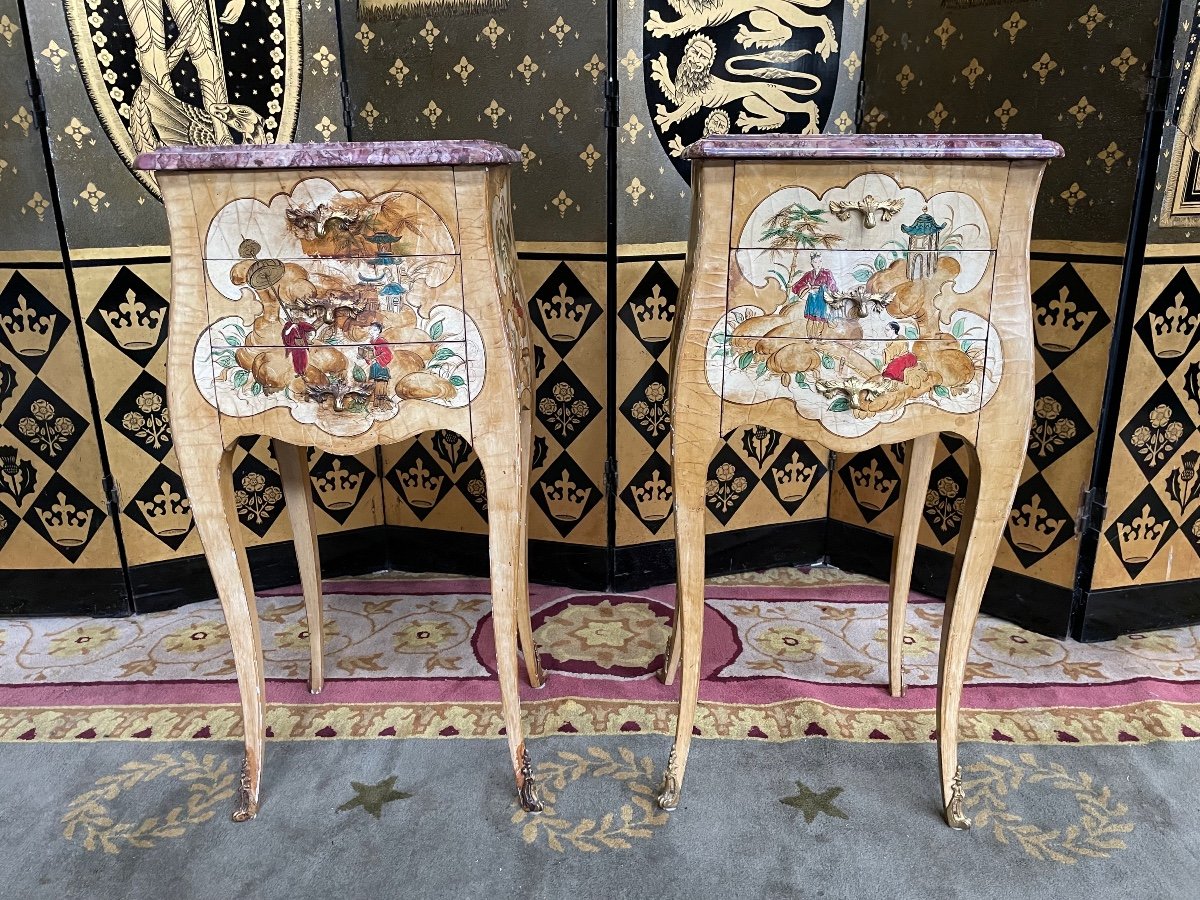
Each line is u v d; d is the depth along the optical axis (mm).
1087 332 1737
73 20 1680
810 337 1184
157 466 1985
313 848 1307
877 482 2143
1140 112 1586
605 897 1210
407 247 1155
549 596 2119
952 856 1281
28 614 2037
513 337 1309
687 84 1838
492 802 1403
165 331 1913
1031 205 1128
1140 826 1335
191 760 1514
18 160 1727
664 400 2023
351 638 1923
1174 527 1864
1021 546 1933
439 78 1905
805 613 2039
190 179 1116
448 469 2158
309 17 1901
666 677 1723
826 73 1972
